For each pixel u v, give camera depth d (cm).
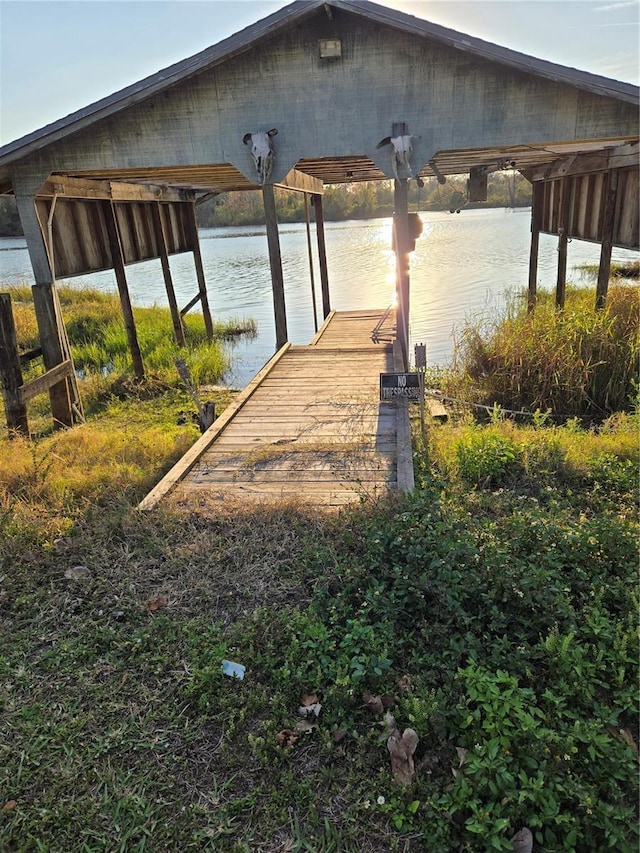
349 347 793
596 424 620
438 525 307
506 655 240
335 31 546
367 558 300
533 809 186
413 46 545
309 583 298
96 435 540
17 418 566
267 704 233
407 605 269
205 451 465
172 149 590
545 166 938
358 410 541
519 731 202
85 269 726
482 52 516
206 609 286
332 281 1880
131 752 217
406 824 189
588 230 811
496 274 1736
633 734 214
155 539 337
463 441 470
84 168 592
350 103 569
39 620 282
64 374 640
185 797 201
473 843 179
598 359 656
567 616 250
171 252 1041
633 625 251
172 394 798
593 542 297
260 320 1353
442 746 210
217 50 537
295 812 195
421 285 1636
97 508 375
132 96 549
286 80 566
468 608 265
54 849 186
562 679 225
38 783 206
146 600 292
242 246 3378
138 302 1664
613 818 181
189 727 226
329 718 223
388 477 407
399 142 565
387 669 237
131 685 245
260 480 411
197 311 1473
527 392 678
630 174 677
